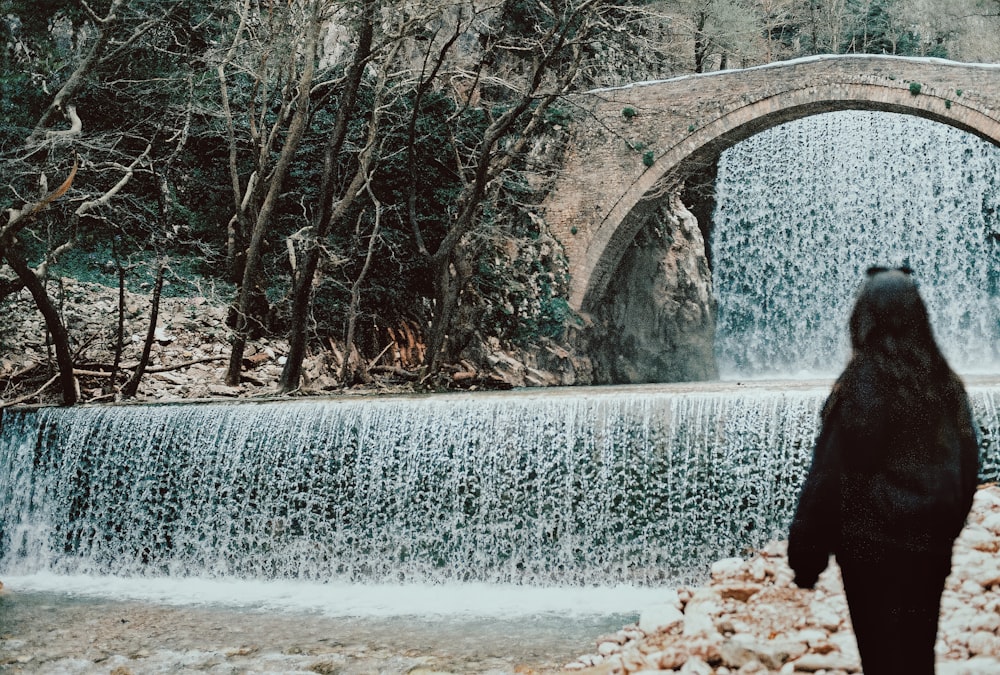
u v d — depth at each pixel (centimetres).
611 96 2798
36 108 2072
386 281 2323
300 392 1845
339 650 800
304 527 1262
